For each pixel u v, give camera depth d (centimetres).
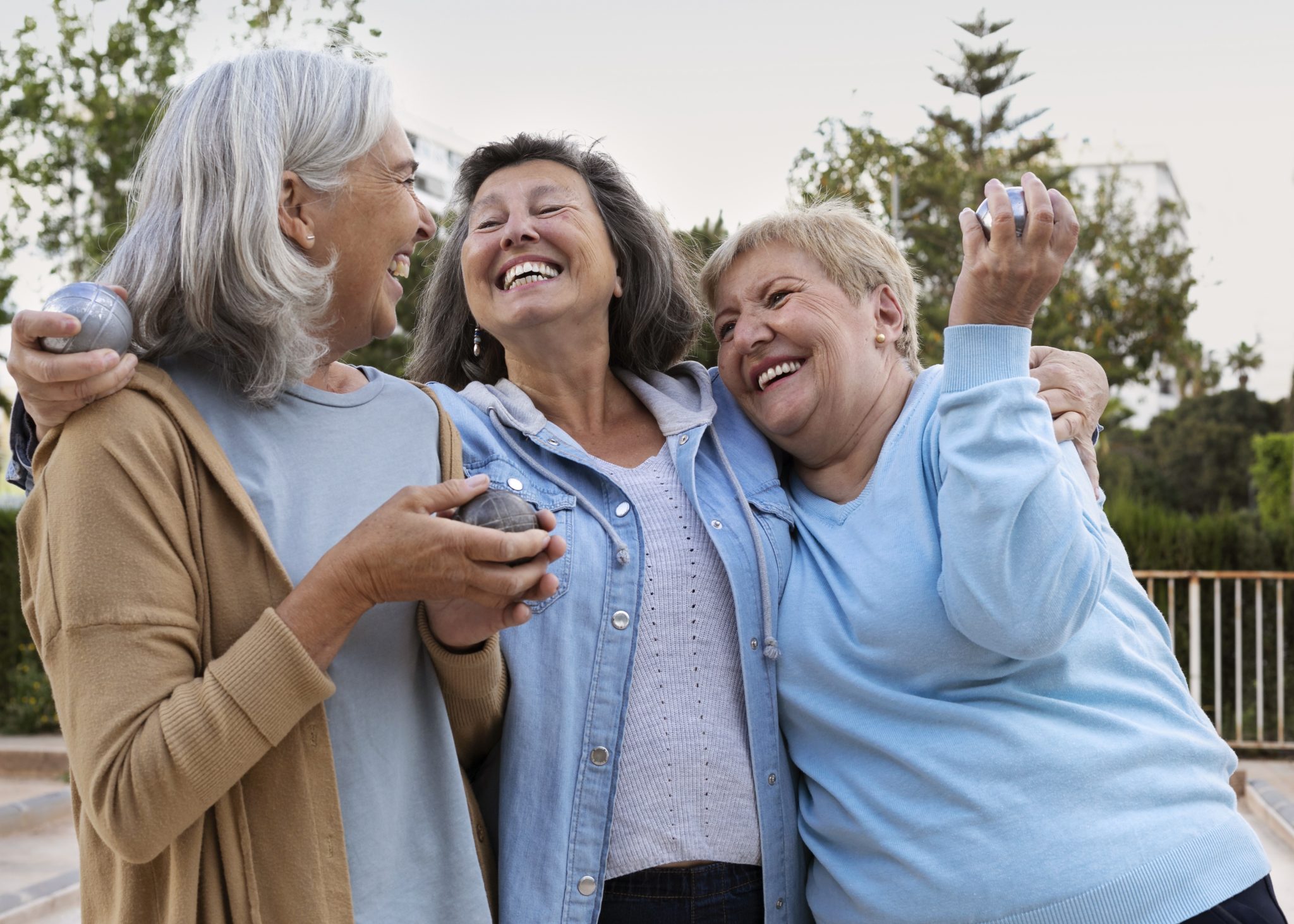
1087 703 187
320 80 155
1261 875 178
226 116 148
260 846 140
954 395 181
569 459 204
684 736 189
